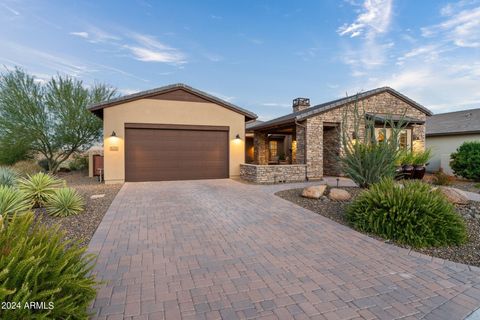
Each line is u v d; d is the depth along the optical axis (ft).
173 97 37.47
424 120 44.65
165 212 19.83
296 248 13.00
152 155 36.94
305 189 24.85
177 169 38.04
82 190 29.48
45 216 18.11
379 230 14.85
